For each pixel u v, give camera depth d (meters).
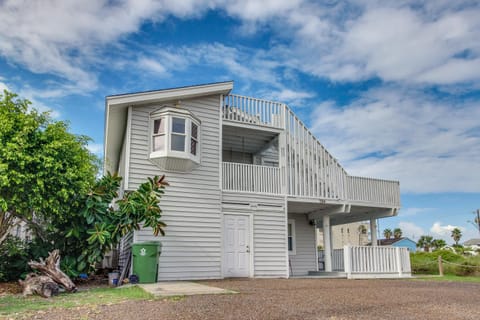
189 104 11.44
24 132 7.85
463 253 21.70
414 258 18.31
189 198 10.80
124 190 10.09
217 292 6.76
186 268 10.34
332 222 18.00
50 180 8.04
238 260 11.40
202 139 11.41
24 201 8.05
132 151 10.38
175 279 10.12
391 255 13.06
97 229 8.85
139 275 9.06
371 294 7.15
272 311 5.00
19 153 7.58
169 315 4.64
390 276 12.76
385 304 5.92
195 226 10.72
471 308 5.84
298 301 5.92
